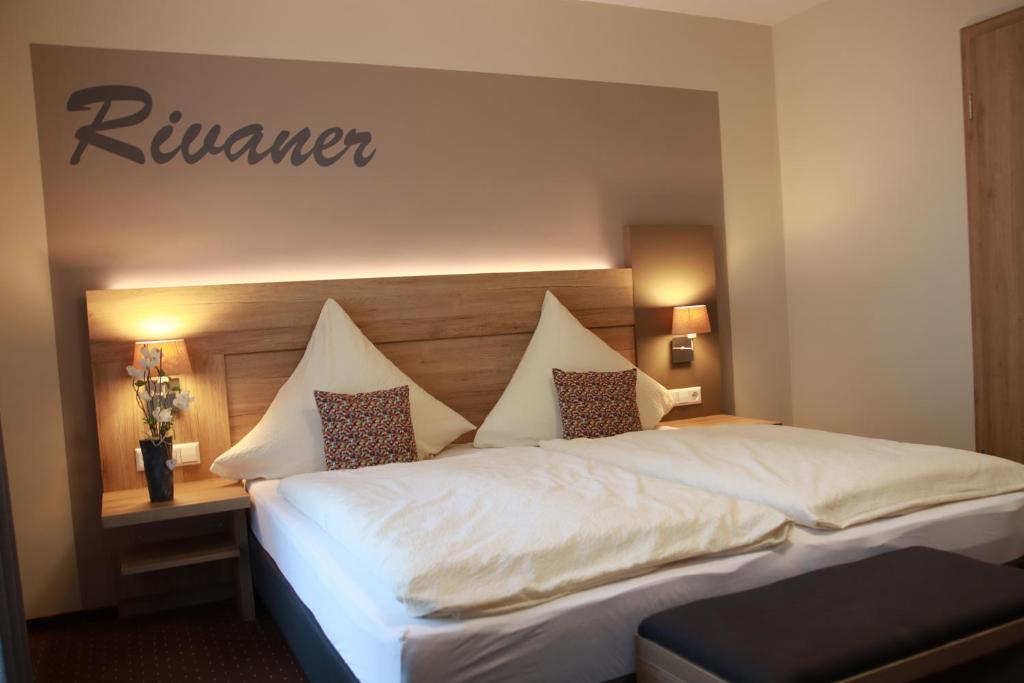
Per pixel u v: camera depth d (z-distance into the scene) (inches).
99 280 145.9
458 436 161.8
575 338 172.6
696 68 200.5
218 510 133.9
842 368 199.2
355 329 157.2
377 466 132.5
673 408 194.1
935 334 176.7
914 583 83.8
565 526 90.2
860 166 190.1
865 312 192.1
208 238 153.8
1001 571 86.7
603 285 185.9
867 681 68.4
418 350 167.8
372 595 84.0
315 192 161.9
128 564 133.9
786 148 209.3
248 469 143.6
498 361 174.9
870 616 76.0
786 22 206.2
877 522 101.2
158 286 149.7
